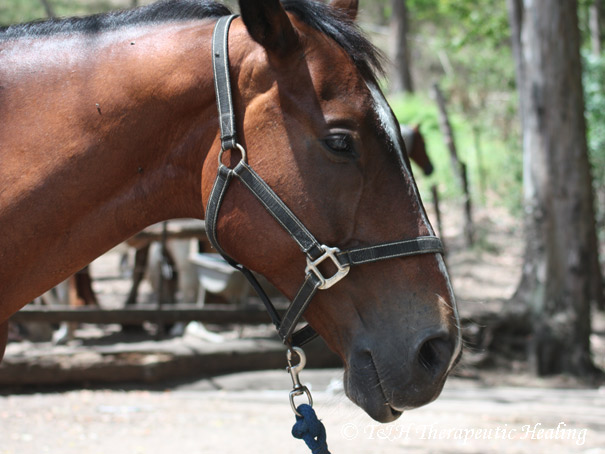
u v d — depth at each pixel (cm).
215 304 747
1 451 408
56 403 524
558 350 697
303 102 185
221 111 189
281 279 190
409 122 1875
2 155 195
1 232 193
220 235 193
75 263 203
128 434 457
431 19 2319
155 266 701
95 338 695
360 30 203
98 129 196
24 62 203
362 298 185
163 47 199
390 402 180
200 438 453
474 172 1652
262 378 607
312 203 183
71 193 196
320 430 190
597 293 937
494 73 1877
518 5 1025
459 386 649
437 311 182
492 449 445
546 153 716
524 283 734
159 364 586
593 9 1733
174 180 202
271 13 180
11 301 200
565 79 711
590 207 724
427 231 188
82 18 213
